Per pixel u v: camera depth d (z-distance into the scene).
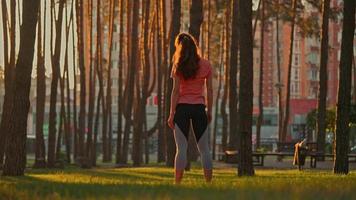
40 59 42.31
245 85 22.30
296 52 143.50
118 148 51.91
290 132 109.75
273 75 144.38
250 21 22.47
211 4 71.06
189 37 12.52
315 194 7.00
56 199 7.96
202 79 12.53
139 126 47.22
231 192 7.41
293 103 134.50
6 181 15.30
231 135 48.91
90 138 52.09
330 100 140.12
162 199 6.68
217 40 76.94
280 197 6.44
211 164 12.80
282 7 66.94
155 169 29.16
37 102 41.69
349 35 22.45
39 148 41.06
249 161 22.00
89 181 14.16
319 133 45.47
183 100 12.46
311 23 65.94
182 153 12.48
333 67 141.25
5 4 36.84
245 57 22.36
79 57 52.22
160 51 58.03
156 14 58.59
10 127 20.66
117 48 123.69
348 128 23.22
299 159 33.25
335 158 23.38
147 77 52.69
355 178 16.39
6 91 31.97
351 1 22.36
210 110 12.77
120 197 7.38
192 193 7.45
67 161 54.81
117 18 86.12
